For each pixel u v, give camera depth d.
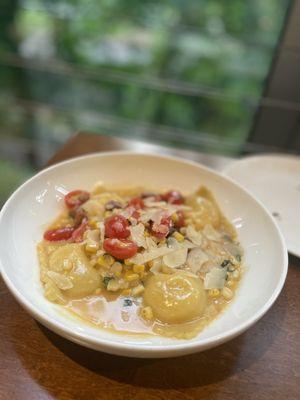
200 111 0.64
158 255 0.24
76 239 0.26
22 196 0.26
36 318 0.20
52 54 0.64
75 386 0.20
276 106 0.54
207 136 0.64
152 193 0.31
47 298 0.22
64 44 0.63
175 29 0.59
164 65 0.62
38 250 0.25
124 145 0.41
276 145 0.58
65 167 0.30
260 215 0.28
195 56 0.60
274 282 0.23
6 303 0.23
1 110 0.69
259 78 0.57
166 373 0.21
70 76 0.64
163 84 0.61
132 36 0.60
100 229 0.25
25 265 0.23
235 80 0.60
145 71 0.63
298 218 0.33
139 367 0.21
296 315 0.25
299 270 0.28
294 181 0.38
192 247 0.26
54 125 0.70
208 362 0.22
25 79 0.66
